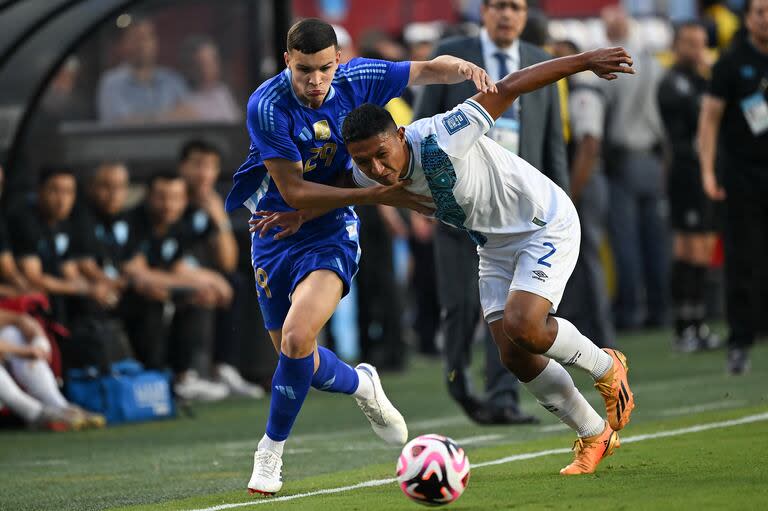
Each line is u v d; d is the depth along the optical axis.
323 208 20.02
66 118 43.75
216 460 25.88
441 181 19.55
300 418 32.91
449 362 28.69
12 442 30.05
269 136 19.91
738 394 32.00
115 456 27.19
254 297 40.28
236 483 22.56
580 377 37.97
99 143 44.06
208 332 38.62
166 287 37.19
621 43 49.91
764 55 35.56
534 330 19.86
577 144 36.75
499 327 20.97
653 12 62.62
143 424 33.06
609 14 50.28
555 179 27.80
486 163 20.02
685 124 45.28
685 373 38.12
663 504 17.58
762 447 22.75
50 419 31.98
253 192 21.33
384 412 22.47
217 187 43.81
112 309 36.78
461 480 18.05
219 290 38.62
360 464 24.38
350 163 20.97
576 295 37.19
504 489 19.70
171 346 38.47
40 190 35.53
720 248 46.62
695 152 44.75
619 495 18.52
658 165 50.81
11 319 32.56
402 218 48.16
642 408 30.34
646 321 54.12
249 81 44.34
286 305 21.52
